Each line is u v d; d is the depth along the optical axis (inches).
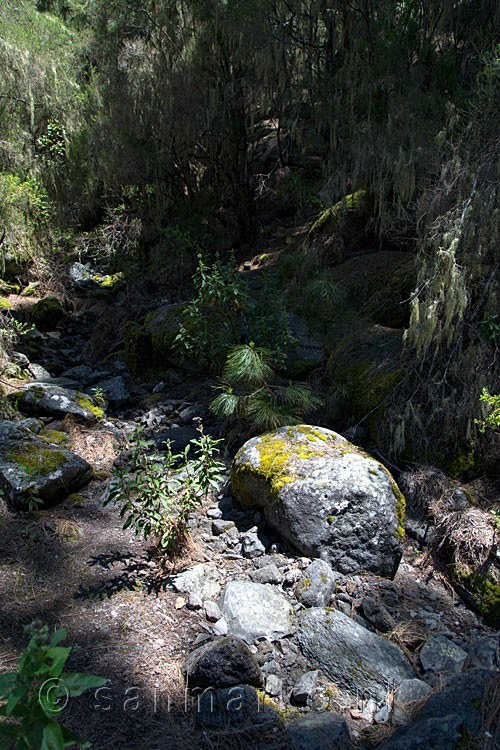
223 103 333.4
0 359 239.5
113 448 190.5
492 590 127.0
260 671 104.8
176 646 111.3
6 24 380.8
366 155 228.2
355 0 279.7
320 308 209.6
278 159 383.6
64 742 64.4
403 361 181.2
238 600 118.6
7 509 150.7
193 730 94.3
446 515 144.5
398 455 164.2
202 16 309.0
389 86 248.5
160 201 351.6
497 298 163.3
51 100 389.4
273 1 296.5
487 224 158.4
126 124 333.1
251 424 185.8
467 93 214.1
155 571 132.0
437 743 86.9
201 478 139.9
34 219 344.2
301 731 92.4
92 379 257.1
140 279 344.5
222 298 199.3
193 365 242.7
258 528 145.6
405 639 116.2
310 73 295.4
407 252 239.8
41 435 185.8
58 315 326.0
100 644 110.4
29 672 62.3
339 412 188.5
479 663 106.4
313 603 121.2
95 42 372.8
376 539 133.2
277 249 331.9
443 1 235.8
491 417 142.8
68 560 134.8
